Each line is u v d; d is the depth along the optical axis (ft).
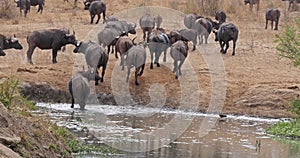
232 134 124.47
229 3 283.38
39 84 150.51
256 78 167.53
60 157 86.99
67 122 123.75
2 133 77.92
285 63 186.09
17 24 223.92
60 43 170.40
